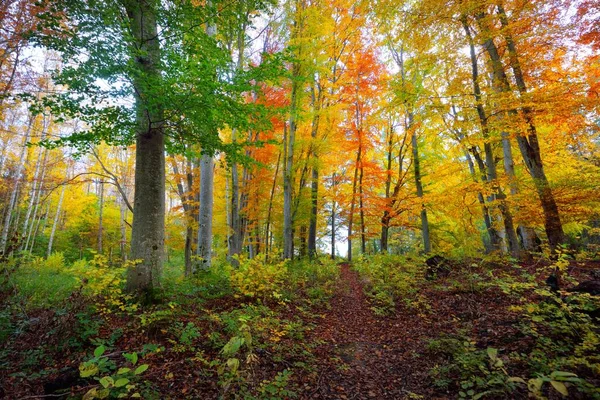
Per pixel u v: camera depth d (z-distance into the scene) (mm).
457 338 4707
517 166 14266
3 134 13086
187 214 12234
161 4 4961
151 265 5625
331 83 14031
